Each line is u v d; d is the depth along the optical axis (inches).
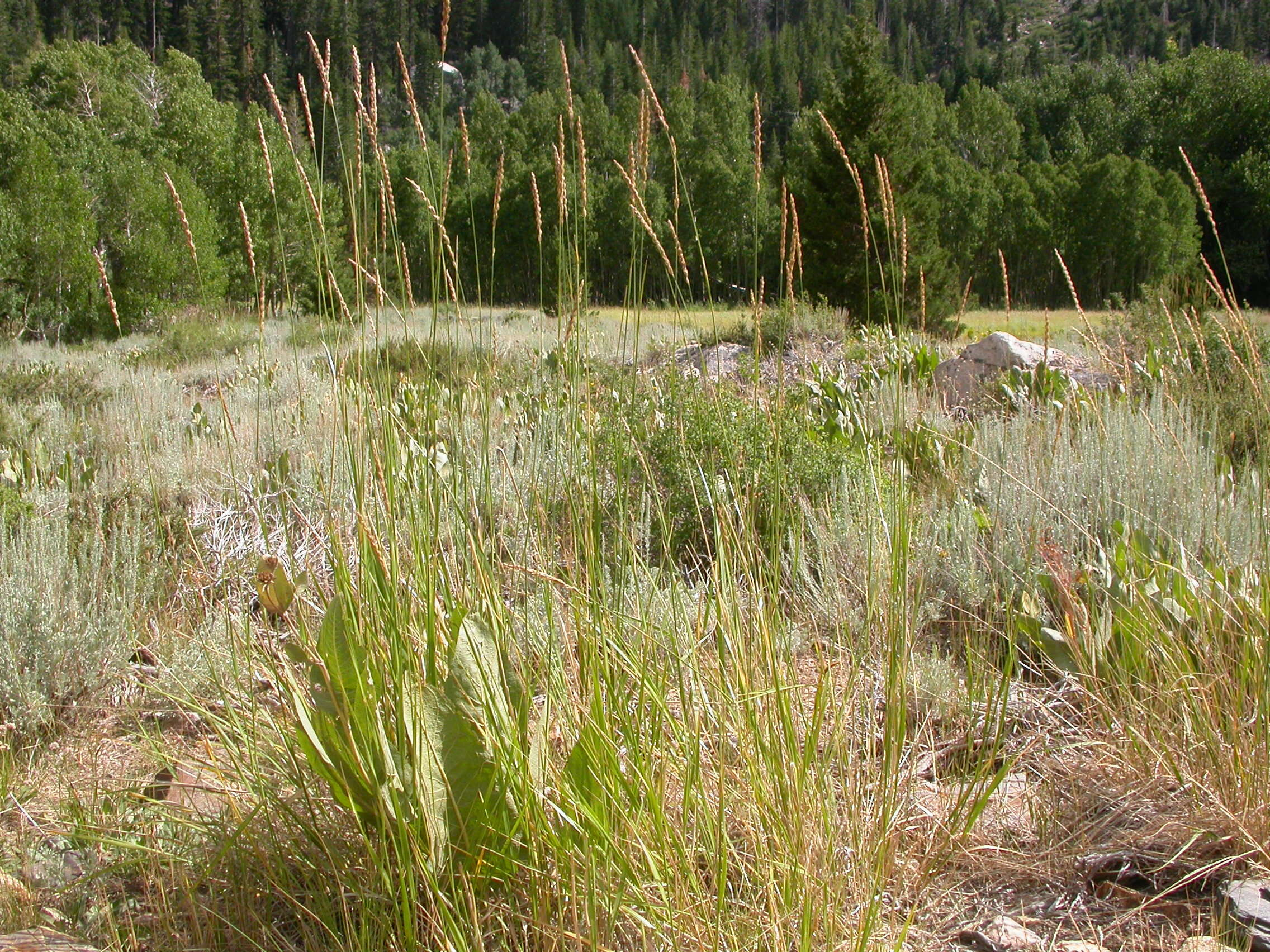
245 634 81.6
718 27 4586.6
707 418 139.7
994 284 1656.0
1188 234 1715.1
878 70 812.0
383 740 65.0
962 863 76.2
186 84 1455.5
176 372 543.2
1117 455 150.5
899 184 799.7
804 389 170.6
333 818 74.8
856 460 160.2
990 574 122.8
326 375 180.4
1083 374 300.7
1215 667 92.7
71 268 965.8
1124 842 76.9
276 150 590.6
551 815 68.3
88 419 322.0
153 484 138.2
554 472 94.8
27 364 488.7
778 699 71.8
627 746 70.6
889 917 68.1
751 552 87.5
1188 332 250.8
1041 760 89.1
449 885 66.9
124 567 135.9
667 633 78.7
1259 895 69.2
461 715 67.7
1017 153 2493.8
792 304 89.0
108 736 105.7
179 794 87.7
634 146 85.1
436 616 70.7
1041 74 4539.9
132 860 72.6
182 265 1002.1
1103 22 5128.0
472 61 3356.3
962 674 107.9
